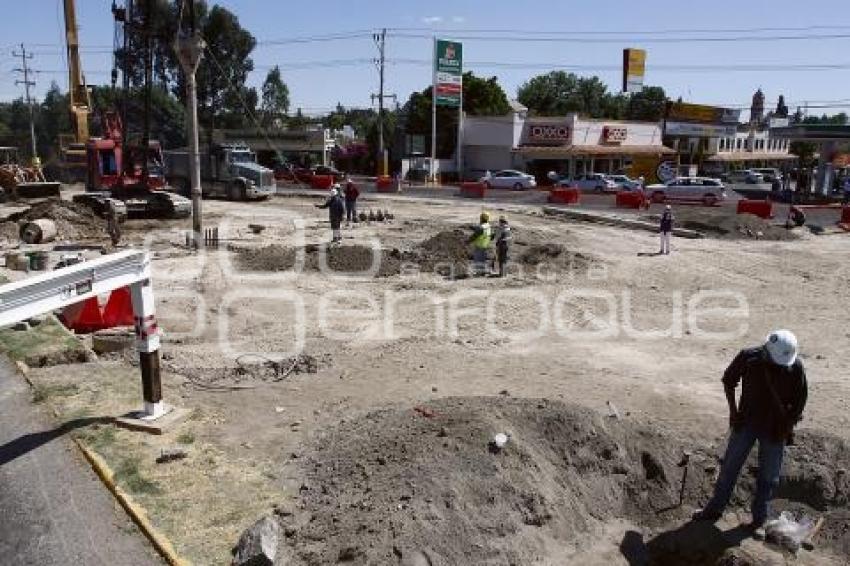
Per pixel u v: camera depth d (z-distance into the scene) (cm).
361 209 3678
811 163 6788
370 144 7719
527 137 6456
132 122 4306
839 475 820
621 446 824
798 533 726
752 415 702
